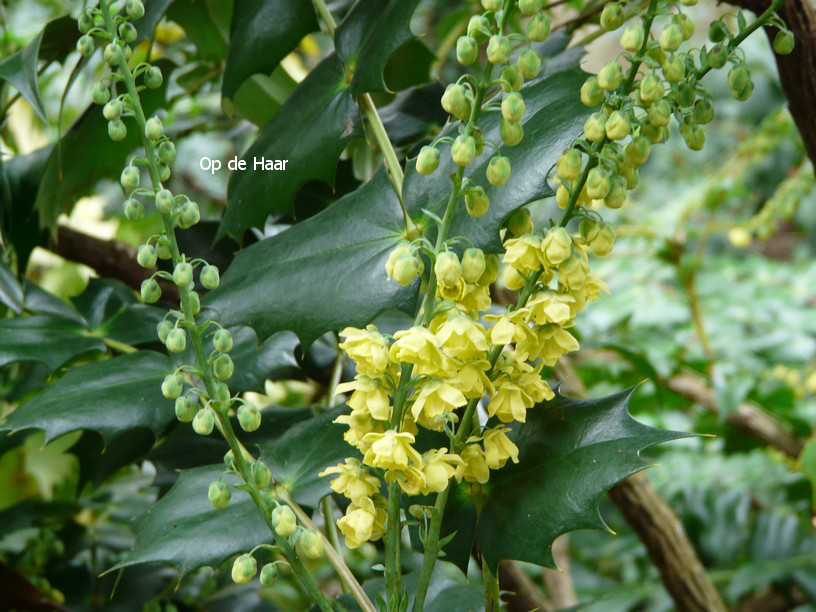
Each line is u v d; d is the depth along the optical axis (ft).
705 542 2.91
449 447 1.11
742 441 2.85
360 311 1.06
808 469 1.79
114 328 1.47
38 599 1.53
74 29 1.46
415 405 0.91
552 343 0.95
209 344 1.36
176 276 0.96
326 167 1.22
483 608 1.23
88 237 1.83
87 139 1.61
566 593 2.41
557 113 1.02
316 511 1.28
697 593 1.93
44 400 1.22
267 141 1.30
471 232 1.00
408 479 0.92
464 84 0.91
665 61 0.90
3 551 1.80
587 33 1.96
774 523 2.96
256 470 0.97
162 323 0.99
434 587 1.28
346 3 1.68
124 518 1.84
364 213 1.11
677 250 2.98
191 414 0.97
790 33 0.94
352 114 1.21
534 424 1.07
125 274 1.83
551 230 0.91
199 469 1.17
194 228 1.52
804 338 3.34
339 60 1.25
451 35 2.04
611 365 2.78
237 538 1.09
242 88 1.65
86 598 1.66
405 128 1.60
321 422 1.20
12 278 1.57
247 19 1.32
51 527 1.78
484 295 0.96
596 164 0.93
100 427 1.20
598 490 0.99
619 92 0.92
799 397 3.20
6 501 1.99
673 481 3.02
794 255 5.67
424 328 0.90
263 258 1.14
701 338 2.94
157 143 1.04
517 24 2.03
